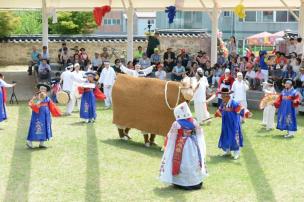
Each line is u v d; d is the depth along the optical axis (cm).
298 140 1344
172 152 945
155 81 1248
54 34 3384
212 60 2342
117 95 1301
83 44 3092
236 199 895
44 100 1220
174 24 3653
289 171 1064
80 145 1266
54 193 916
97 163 1108
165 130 1210
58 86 1805
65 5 2539
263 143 1309
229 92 1159
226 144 1155
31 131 1218
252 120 1623
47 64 2161
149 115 1237
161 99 1213
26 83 2275
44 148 1233
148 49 2325
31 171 1045
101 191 929
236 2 2338
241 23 3691
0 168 1063
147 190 937
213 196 909
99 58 2212
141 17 4069
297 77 1788
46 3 2455
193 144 941
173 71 2070
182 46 3133
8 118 1598
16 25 3008
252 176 1028
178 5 2280
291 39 2181
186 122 940
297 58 1911
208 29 3634
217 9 2333
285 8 2478
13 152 1191
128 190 936
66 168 1068
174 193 922
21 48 3017
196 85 1212
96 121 1570
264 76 1895
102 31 4106
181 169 938
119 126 1305
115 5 2528
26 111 1719
